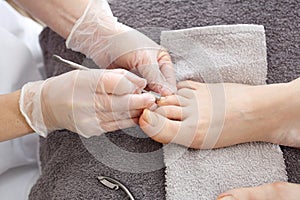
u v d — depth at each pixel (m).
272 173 0.95
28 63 1.12
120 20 1.07
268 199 0.92
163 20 1.06
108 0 1.09
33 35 1.21
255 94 0.98
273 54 1.02
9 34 1.11
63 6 1.02
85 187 0.96
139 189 0.95
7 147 1.05
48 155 1.04
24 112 0.94
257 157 0.96
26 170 1.11
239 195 0.92
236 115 0.96
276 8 1.05
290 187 0.92
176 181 0.94
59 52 1.09
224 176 0.95
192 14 1.05
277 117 0.96
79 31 1.01
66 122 0.94
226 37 1.00
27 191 1.09
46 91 0.94
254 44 1.00
